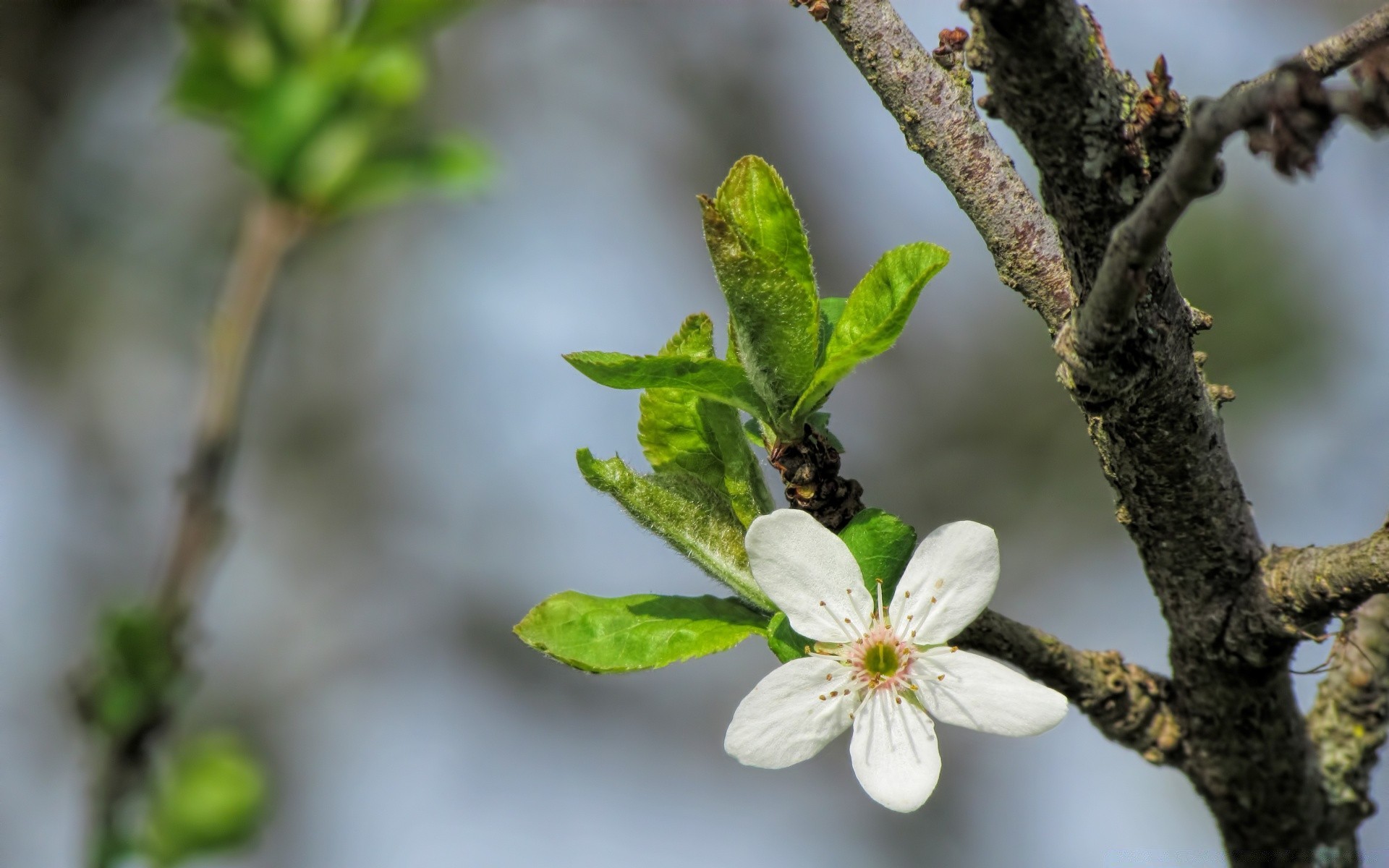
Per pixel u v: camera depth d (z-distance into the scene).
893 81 0.37
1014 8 0.34
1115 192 0.35
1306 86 0.33
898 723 0.36
